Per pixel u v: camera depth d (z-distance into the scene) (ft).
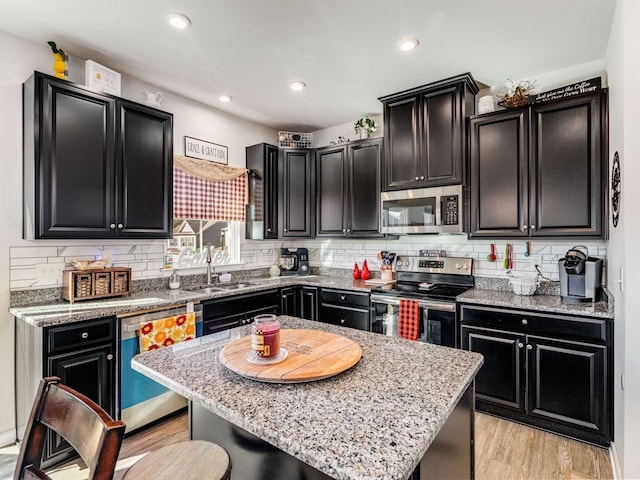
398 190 10.39
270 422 2.82
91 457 2.52
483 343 8.39
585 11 6.57
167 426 7.99
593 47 7.86
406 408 3.07
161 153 9.12
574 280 8.02
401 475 2.22
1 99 7.34
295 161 12.70
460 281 10.54
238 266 12.44
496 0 6.28
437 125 9.70
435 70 8.95
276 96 10.63
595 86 7.83
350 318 10.76
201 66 8.76
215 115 11.64
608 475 6.31
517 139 8.71
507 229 8.84
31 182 7.23
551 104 8.27
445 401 3.20
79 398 2.91
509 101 8.84
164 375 3.75
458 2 6.33
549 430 7.70
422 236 11.41
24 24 7.02
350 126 13.08
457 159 9.36
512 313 8.02
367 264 12.64
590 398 7.16
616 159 6.62
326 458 2.37
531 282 8.80
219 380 3.62
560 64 8.66
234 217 12.05
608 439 6.98
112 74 8.30
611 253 7.34
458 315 8.79
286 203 12.64
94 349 7.00
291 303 11.76
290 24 7.01
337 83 9.73
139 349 7.61
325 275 13.67
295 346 4.45
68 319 6.63
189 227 11.14
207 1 6.30
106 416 2.64
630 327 5.60
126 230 8.40
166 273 10.31
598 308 7.34
